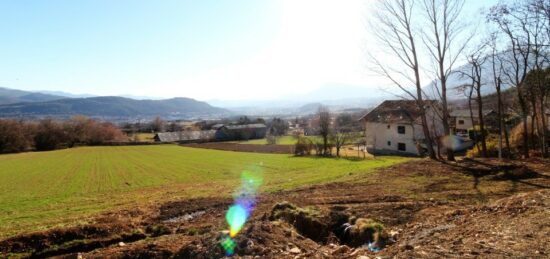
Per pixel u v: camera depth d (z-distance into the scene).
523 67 28.36
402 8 26.41
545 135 26.31
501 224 8.24
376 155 57.19
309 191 18.69
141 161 60.81
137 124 154.25
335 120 86.69
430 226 9.38
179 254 8.20
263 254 7.42
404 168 23.08
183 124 158.62
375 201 14.85
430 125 52.91
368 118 63.94
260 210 14.97
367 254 7.14
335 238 10.09
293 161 52.50
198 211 16.67
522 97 28.95
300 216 11.25
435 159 26.28
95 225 13.32
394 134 59.38
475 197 14.37
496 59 26.75
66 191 31.44
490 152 30.98
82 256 10.34
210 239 8.45
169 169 47.72
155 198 23.17
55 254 11.55
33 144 91.75
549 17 24.31
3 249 11.42
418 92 27.39
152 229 13.59
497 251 6.34
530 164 21.31
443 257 6.20
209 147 91.62
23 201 26.44
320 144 62.47
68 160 64.94
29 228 15.40
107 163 58.44
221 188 25.86
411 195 15.50
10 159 68.69
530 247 6.43
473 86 28.34
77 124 105.25
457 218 10.05
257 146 89.38
